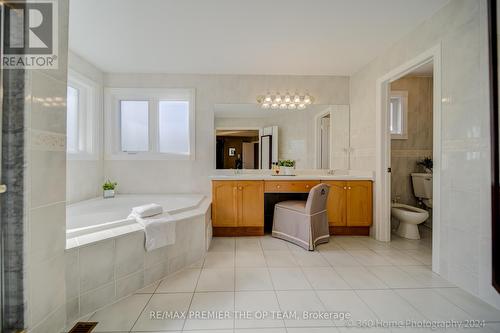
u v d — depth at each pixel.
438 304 1.52
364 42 2.37
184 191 3.26
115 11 1.86
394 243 2.65
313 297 1.60
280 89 3.28
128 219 1.83
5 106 1.04
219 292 1.66
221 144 3.26
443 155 1.82
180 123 3.35
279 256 2.29
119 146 3.27
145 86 3.16
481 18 1.52
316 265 2.09
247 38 2.29
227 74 3.23
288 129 3.30
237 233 2.91
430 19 1.94
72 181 2.60
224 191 2.81
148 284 1.76
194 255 2.16
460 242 1.69
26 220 1.08
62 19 1.31
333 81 3.30
